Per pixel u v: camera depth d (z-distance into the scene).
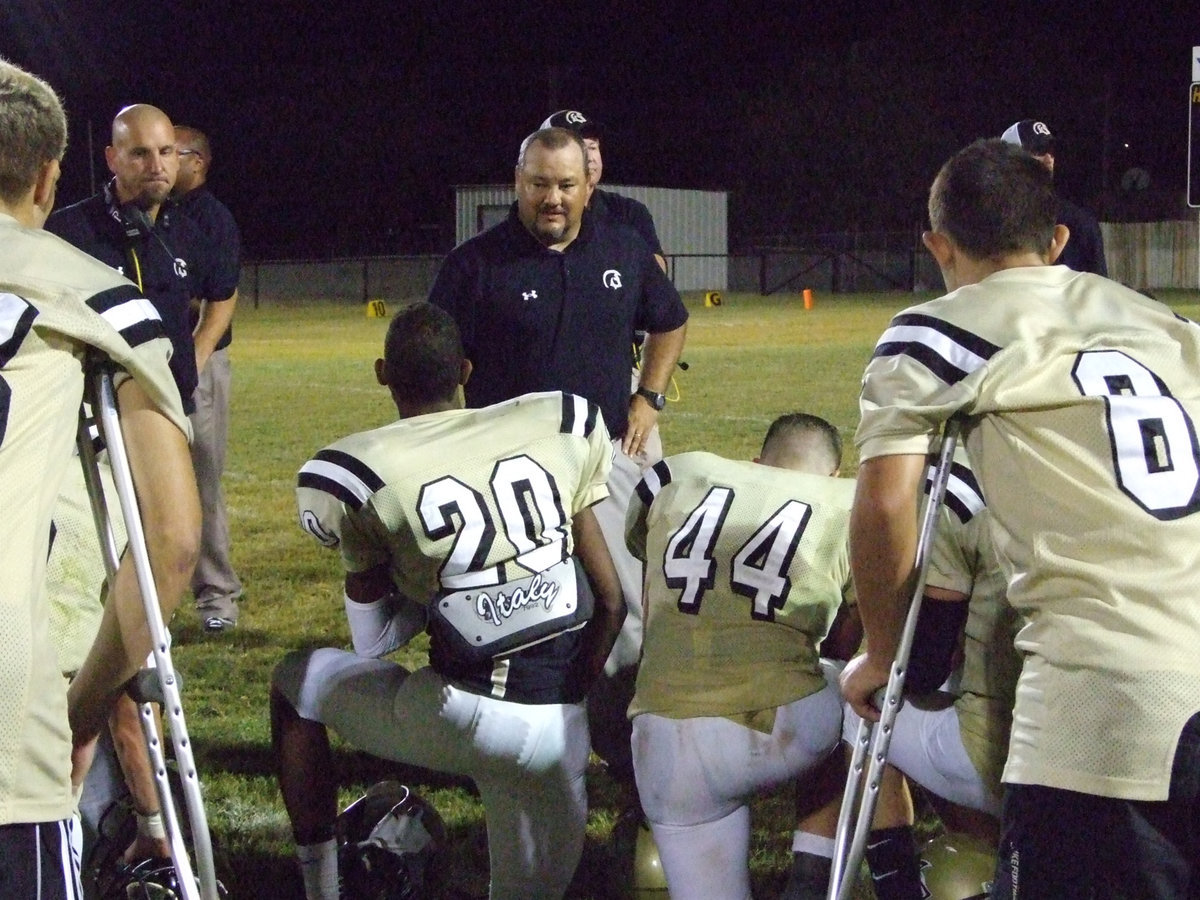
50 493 1.91
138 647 2.08
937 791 2.72
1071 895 2.05
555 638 2.93
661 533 2.98
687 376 14.90
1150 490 2.10
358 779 4.10
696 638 2.88
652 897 3.19
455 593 2.87
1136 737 2.01
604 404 4.19
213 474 5.64
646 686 2.92
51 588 2.62
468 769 2.92
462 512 2.84
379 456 2.88
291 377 15.55
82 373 1.98
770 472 3.00
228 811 3.86
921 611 2.53
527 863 3.01
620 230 4.29
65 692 1.95
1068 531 2.11
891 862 2.83
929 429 2.19
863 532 2.21
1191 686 2.01
